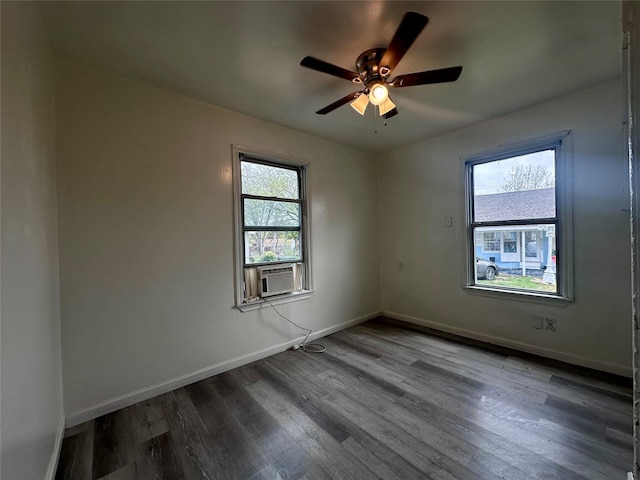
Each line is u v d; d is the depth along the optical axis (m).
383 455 1.61
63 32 1.68
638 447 0.39
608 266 2.43
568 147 2.57
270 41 1.80
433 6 1.56
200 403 2.14
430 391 2.22
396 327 3.76
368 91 1.94
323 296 3.54
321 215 3.54
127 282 2.15
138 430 1.86
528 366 2.58
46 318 1.55
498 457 1.57
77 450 1.70
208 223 2.57
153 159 2.28
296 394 2.23
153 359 2.26
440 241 3.57
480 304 3.24
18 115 1.23
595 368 2.50
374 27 1.70
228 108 2.68
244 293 2.84
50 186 1.75
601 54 1.99
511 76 2.25
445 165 3.48
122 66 2.03
